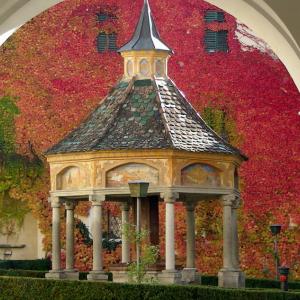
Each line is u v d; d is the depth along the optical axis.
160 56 32.84
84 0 45.78
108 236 44.34
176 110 31.91
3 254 44.94
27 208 45.00
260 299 26.97
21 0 13.36
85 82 45.31
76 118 45.12
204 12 45.03
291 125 44.03
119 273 31.00
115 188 30.55
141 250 31.06
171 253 29.78
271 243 43.75
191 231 33.38
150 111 31.72
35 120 45.09
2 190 44.88
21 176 44.94
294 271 43.59
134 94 32.41
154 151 30.05
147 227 31.16
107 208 44.41
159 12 45.22
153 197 31.28
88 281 28.00
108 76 45.31
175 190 30.03
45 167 44.91
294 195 43.94
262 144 44.12
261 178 44.09
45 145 44.94
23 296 29.28
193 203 33.25
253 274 43.69
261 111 44.22
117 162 30.47
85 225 44.56
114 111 32.03
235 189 31.64
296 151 44.00
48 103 45.19
